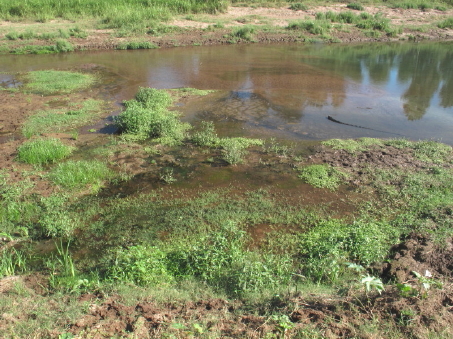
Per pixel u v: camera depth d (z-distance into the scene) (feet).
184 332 11.19
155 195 20.76
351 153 24.79
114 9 65.92
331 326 11.34
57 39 56.70
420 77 42.93
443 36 67.36
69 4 68.08
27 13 65.16
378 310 11.84
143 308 12.39
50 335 11.16
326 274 14.51
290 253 16.39
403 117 31.68
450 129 29.32
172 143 26.78
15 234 17.87
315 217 18.67
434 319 11.23
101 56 52.26
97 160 24.18
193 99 35.24
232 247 15.66
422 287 12.70
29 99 34.76
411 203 19.25
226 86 39.09
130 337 10.99
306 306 12.46
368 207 19.27
